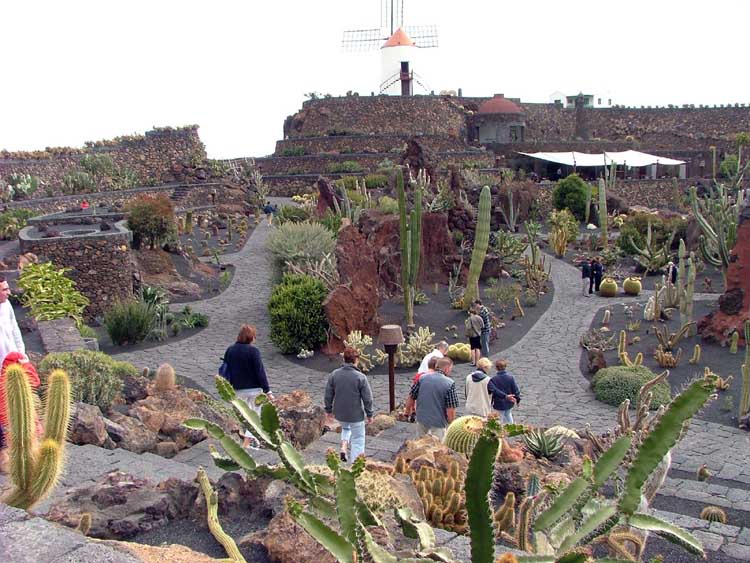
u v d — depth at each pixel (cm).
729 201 3209
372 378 1805
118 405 1116
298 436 1001
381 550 316
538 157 6138
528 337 2192
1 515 344
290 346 2002
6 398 404
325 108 6706
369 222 3088
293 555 409
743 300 1966
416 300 2578
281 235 2684
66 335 1589
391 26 8006
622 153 6241
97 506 498
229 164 5475
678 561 636
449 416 916
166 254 3036
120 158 5059
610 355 1945
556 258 3606
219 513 493
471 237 3278
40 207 3997
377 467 592
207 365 1894
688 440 1299
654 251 3195
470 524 276
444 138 6328
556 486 425
